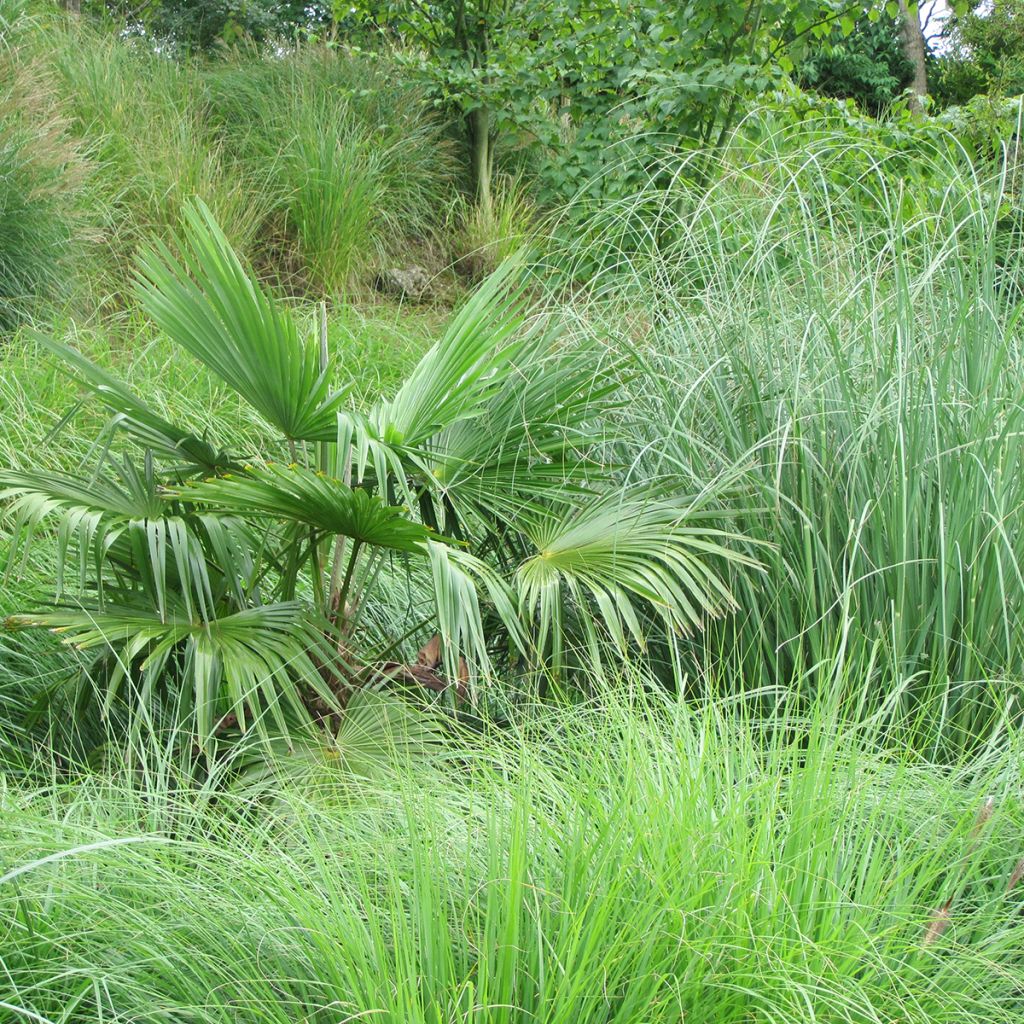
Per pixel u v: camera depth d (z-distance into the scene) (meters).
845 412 3.82
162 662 3.24
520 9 9.56
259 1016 2.11
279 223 8.51
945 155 4.79
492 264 8.80
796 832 2.37
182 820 2.80
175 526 3.30
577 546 3.62
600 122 8.60
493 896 2.18
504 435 3.70
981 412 3.64
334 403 3.40
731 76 7.30
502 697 3.62
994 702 3.45
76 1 10.84
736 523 3.85
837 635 3.62
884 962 2.18
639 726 2.79
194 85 9.24
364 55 10.10
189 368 5.93
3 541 4.20
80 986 2.17
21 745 3.67
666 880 2.20
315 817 2.75
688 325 4.29
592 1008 2.04
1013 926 2.44
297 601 3.56
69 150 6.91
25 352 5.73
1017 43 14.91
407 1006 1.95
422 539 3.31
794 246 4.23
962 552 3.54
